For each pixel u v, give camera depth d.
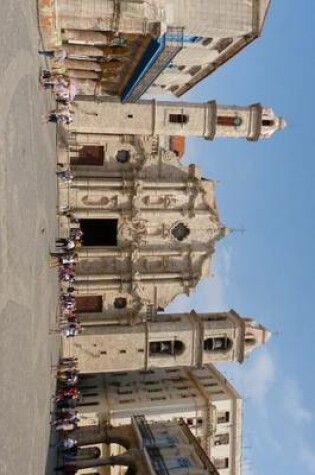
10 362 19.88
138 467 44.97
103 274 51.72
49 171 36.53
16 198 21.25
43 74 32.22
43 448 29.77
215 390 62.06
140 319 52.56
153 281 53.09
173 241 53.81
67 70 44.53
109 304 52.66
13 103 21.22
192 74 52.56
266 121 52.19
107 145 52.09
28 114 25.42
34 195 27.09
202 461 42.91
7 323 19.30
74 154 51.75
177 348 52.72
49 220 35.94
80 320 51.53
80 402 57.31
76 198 51.41
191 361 52.41
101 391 60.44
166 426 51.38
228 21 37.62
